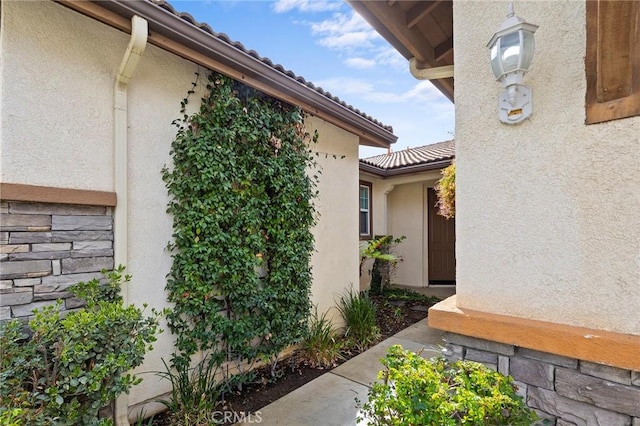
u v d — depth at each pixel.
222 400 3.44
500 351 2.10
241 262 3.82
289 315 4.38
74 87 2.81
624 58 1.70
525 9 2.07
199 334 3.52
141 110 3.26
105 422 2.36
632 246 1.71
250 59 3.60
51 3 2.70
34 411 2.12
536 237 2.01
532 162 2.03
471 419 1.72
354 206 6.05
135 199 3.21
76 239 2.81
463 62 2.36
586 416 1.81
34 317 2.51
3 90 2.45
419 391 1.92
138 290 3.20
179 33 2.99
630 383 1.69
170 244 3.44
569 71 1.90
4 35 2.46
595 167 1.82
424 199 9.66
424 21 3.36
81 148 2.84
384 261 8.91
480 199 2.24
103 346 2.46
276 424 3.06
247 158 3.94
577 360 1.85
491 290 2.18
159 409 3.29
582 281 1.86
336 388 3.73
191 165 3.50
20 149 2.52
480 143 2.25
